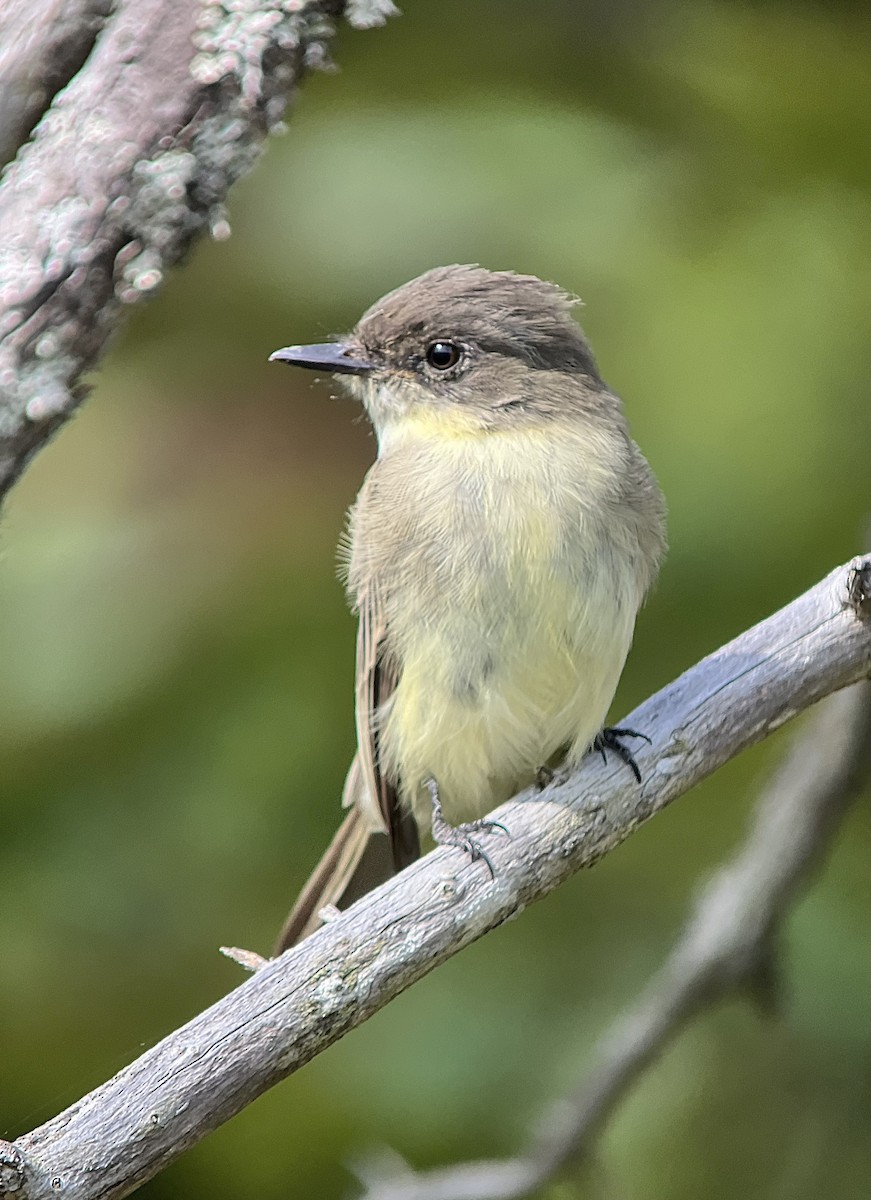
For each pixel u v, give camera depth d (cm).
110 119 532
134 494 997
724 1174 959
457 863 648
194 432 1011
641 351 984
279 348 1027
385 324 851
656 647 980
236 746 957
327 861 852
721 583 966
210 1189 954
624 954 1008
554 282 991
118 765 958
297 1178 955
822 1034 982
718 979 889
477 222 1007
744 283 988
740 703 697
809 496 957
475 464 801
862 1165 948
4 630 962
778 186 1023
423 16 1052
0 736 947
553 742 803
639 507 802
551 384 829
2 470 530
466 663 786
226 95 538
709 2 1071
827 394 963
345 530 952
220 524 989
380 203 1011
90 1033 952
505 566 779
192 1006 955
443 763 816
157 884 958
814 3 1069
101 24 545
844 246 996
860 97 1034
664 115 1049
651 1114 980
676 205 1015
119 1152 547
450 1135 957
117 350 1027
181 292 1026
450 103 1041
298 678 961
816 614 708
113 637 959
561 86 1054
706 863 1031
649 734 693
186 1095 562
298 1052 586
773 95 1042
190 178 534
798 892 893
